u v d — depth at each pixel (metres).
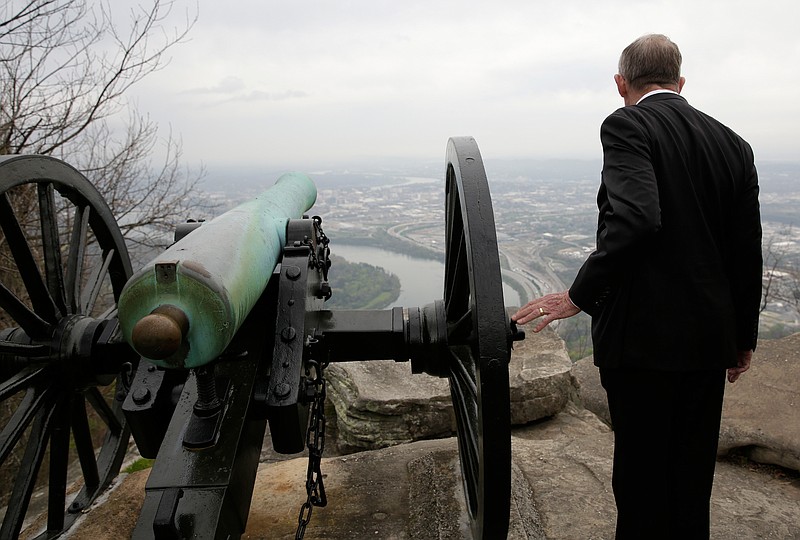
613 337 1.74
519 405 3.72
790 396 3.01
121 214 7.06
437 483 2.52
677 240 1.67
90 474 2.57
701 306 1.67
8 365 2.14
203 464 1.52
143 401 1.64
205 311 1.20
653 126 1.72
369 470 2.74
